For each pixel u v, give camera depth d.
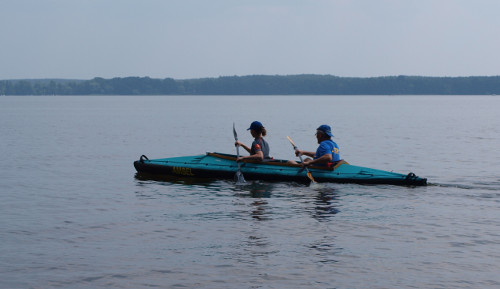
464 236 8.38
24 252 7.47
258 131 14.01
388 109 93.38
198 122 47.97
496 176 15.01
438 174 15.46
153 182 13.60
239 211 10.16
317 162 13.16
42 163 17.88
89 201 11.16
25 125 42.72
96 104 139.88
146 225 9.04
